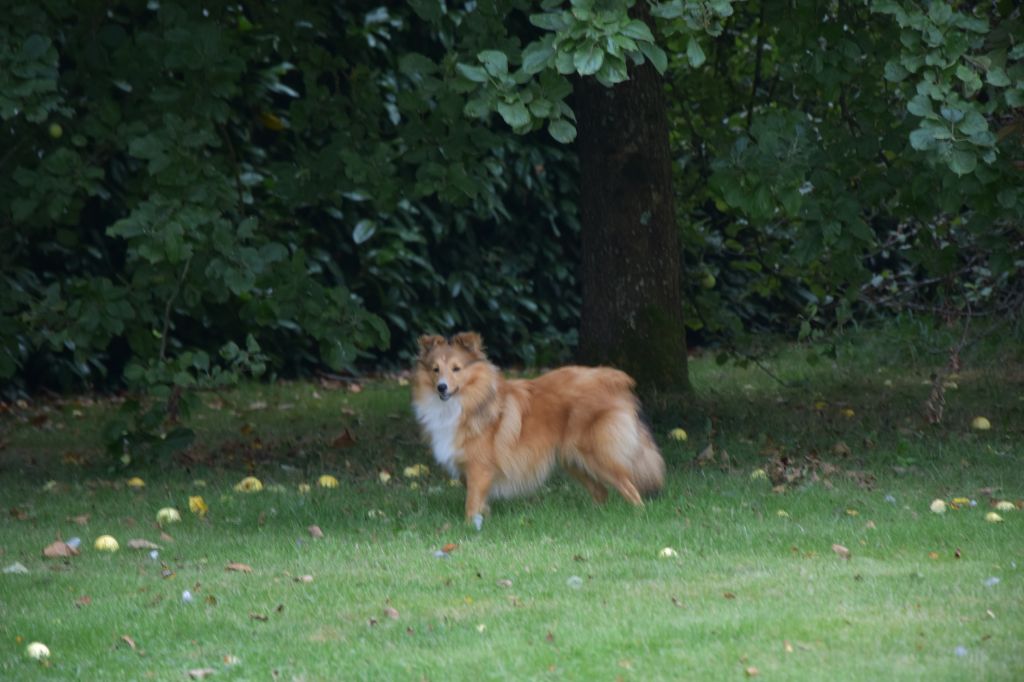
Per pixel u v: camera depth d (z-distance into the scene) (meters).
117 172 20.23
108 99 13.02
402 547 10.41
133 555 10.41
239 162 20.47
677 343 17.66
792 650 7.38
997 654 7.23
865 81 13.71
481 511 11.40
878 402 18.14
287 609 8.60
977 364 21.16
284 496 12.62
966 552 9.84
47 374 20.78
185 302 13.80
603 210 17.39
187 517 11.80
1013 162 11.66
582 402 11.65
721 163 12.31
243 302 20.12
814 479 12.81
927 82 10.81
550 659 7.37
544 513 11.55
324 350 12.95
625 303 17.39
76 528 11.43
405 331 23.58
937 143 10.66
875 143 13.21
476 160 13.79
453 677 7.12
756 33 18.59
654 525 10.94
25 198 12.84
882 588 8.70
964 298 16.66
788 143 12.18
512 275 24.58
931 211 13.34
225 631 8.15
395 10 22.59
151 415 13.45
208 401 20.17
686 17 10.34
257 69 20.70
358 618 8.36
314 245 22.25
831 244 13.08
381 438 16.52
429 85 12.11
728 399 18.67
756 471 13.16
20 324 13.11
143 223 11.77
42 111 11.68
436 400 11.35
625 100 17.16
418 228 22.70
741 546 10.20
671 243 17.61
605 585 9.02
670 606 8.39
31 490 13.28
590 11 9.91
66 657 7.74
